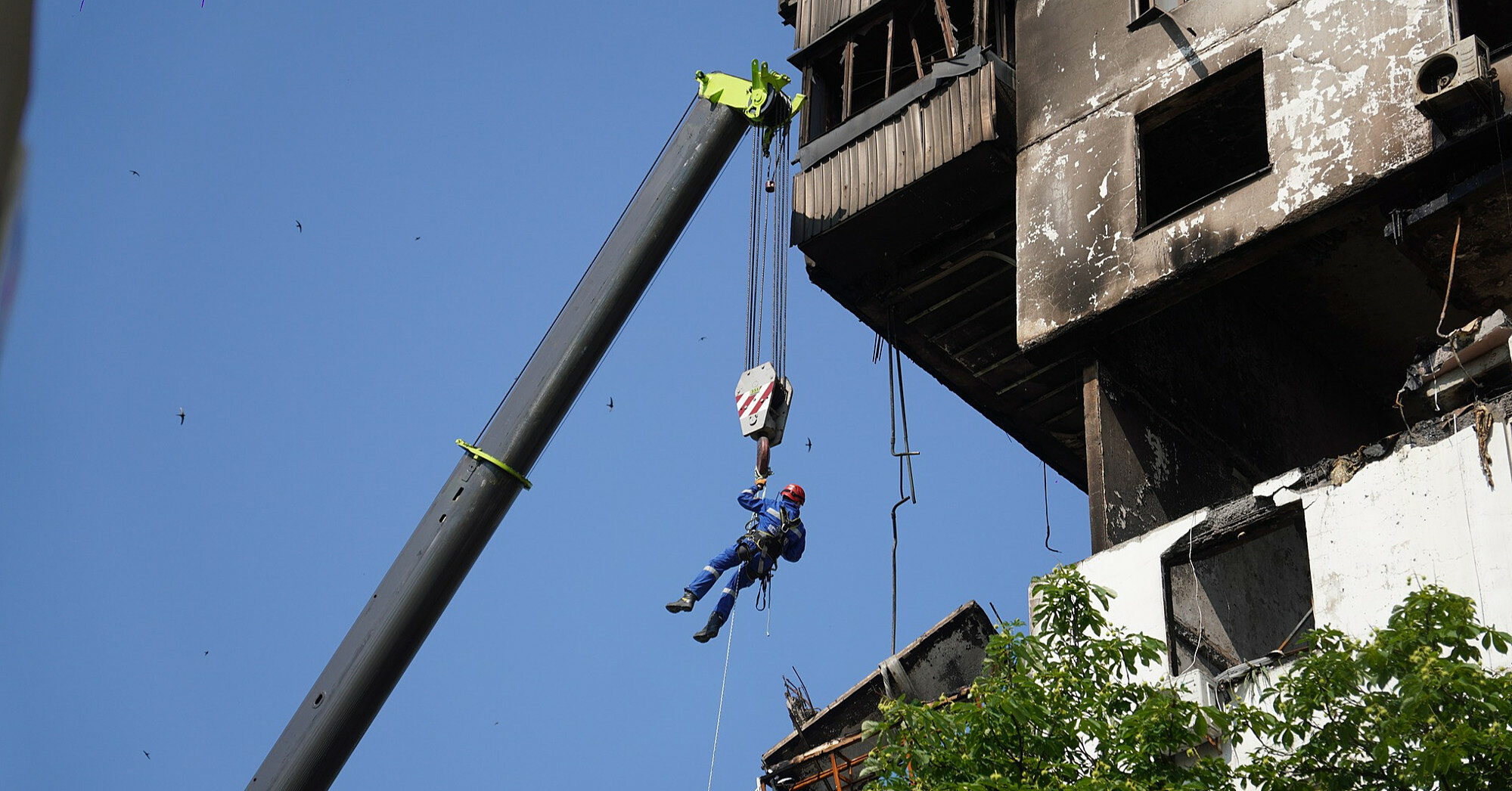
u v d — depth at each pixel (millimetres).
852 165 23641
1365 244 22344
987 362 24969
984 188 22391
